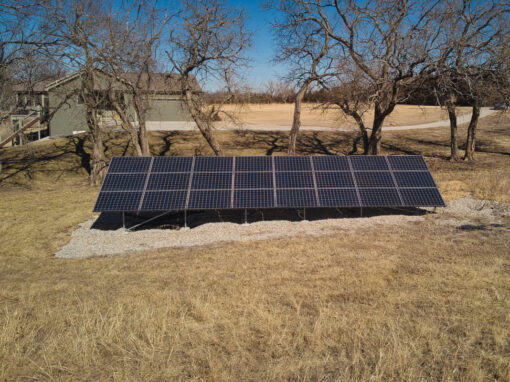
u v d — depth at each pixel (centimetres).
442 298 664
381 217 1425
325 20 2362
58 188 2233
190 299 707
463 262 870
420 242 1073
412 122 4691
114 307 676
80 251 1195
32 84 2091
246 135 3609
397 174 1510
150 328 566
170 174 1482
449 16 1884
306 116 5522
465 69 1880
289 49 2455
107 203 1361
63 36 1961
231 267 930
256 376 453
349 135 3678
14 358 500
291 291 731
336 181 1473
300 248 1073
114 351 520
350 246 1070
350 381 429
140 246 1224
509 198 1535
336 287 746
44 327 606
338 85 2412
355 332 543
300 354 500
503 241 1037
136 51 2098
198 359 494
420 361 475
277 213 1551
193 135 3503
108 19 1998
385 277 794
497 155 2856
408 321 581
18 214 1641
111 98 2167
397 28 2019
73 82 3127
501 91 2002
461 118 4875
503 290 693
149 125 3856
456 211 1432
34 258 1141
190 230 1375
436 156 2897
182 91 2245
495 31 1952
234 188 1430
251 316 620
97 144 2281
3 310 688
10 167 2559
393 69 2055
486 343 513
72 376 462
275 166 1528
